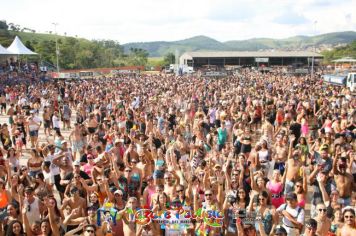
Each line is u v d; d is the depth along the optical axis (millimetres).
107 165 9891
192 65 87688
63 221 7340
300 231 6949
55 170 9766
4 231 6934
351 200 8141
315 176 8562
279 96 24062
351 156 9930
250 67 84750
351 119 14914
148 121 15289
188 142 14625
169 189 8203
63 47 114750
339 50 129875
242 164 8625
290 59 86062
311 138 12789
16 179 8297
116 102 23281
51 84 40625
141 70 92125
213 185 8227
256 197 7371
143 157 9844
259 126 18531
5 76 49031
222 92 30391
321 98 22297
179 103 24375
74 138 13766
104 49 137750
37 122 15930
